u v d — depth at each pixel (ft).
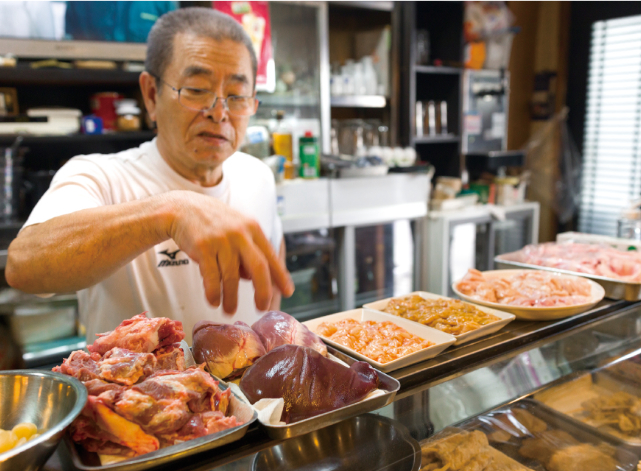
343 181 9.49
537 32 13.91
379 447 2.51
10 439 1.87
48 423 2.06
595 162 13.08
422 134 11.48
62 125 7.63
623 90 12.34
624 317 4.17
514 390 3.13
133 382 2.21
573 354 3.61
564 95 13.52
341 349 3.16
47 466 1.99
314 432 2.37
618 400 3.43
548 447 2.90
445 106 11.87
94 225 2.57
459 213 10.93
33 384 2.16
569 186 13.01
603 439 3.12
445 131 12.00
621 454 3.08
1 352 5.41
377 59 11.04
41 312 7.46
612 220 12.81
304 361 2.48
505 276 4.96
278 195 8.79
